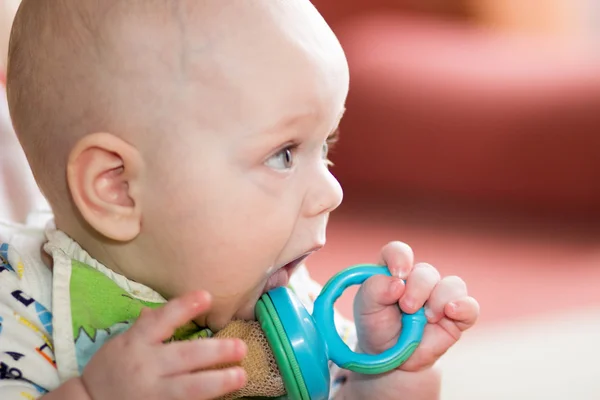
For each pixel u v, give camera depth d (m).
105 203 0.82
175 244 0.82
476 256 1.79
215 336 0.85
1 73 1.15
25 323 0.83
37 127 0.84
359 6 2.34
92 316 0.83
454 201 2.04
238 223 0.81
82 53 0.81
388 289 0.88
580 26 2.69
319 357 0.81
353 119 2.11
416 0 2.40
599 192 1.94
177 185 0.80
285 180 0.82
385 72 2.12
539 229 1.91
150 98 0.79
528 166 1.98
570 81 2.01
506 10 2.52
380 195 2.09
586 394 1.29
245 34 0.80
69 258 0.86
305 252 0.85
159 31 0.79
